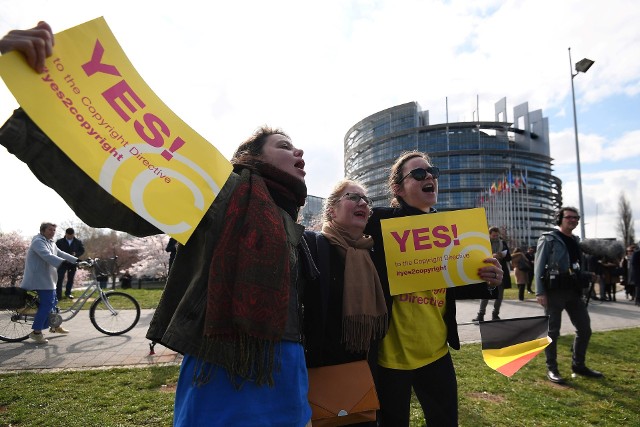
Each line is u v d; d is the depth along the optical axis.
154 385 4.00
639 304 11.70
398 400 2.16
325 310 1.93
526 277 12.52
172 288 1.37
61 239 10.98
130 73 1.27
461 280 2.29
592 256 13.27
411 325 2.24
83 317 8.37
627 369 4.90
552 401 3.80
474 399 3.86
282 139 1.71
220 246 1.25
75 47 1.15
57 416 3.23
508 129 96.56
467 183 91.75
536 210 91.94
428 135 95.75
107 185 1.06
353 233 2.21
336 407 1.78
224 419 1.19
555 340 4.52
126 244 29.75
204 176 1.29
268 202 1.38
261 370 1.23
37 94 1.02
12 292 5.84
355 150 113.62
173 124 1.31
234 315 1.15
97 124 1.11
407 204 2.65
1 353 5.35
